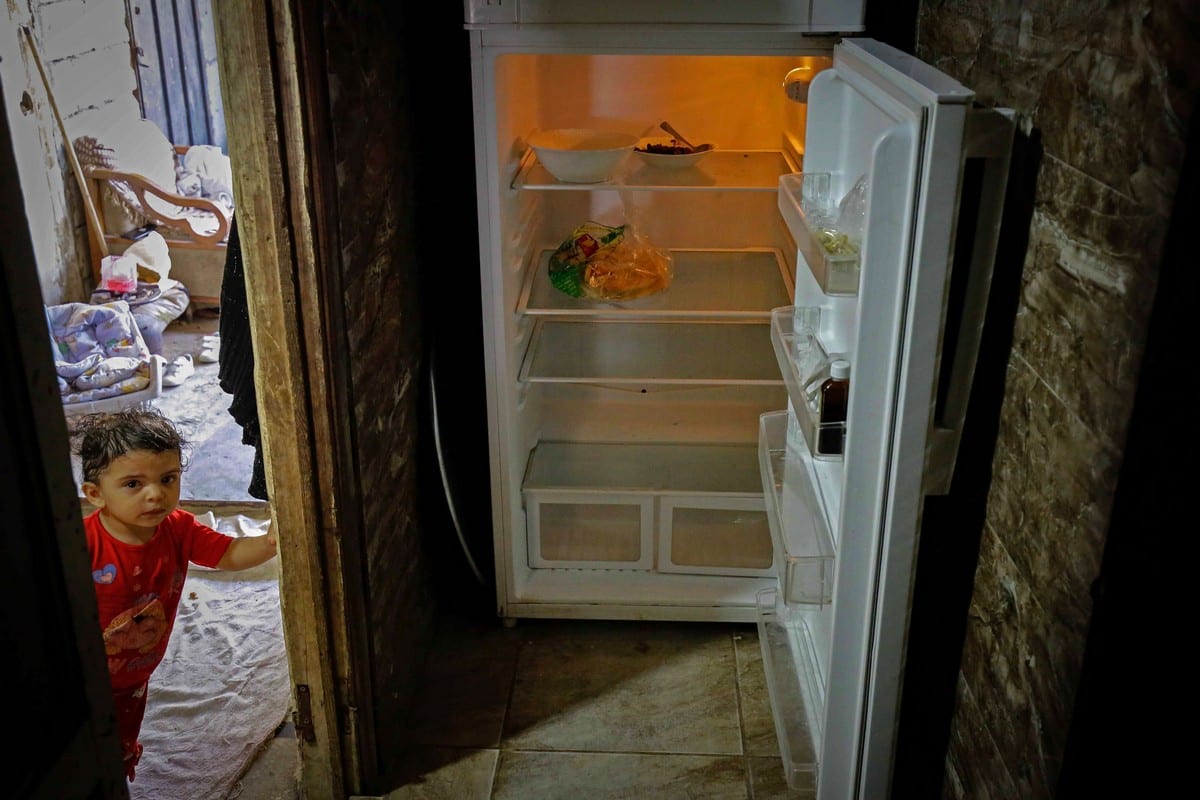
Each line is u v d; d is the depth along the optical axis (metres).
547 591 2.66
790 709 2.16
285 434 1.87
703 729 2.36
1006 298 1.56
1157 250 1.11
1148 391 1.11
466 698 2.46
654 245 2.73
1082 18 1.30
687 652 2.60
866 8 2.22
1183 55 1.06
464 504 2.69
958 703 1.79
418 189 2.44
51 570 0.88
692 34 2.12
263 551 2.12
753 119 2.71
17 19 3.91
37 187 4.09
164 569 2.04
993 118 1.39
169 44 4.47
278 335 1.79
